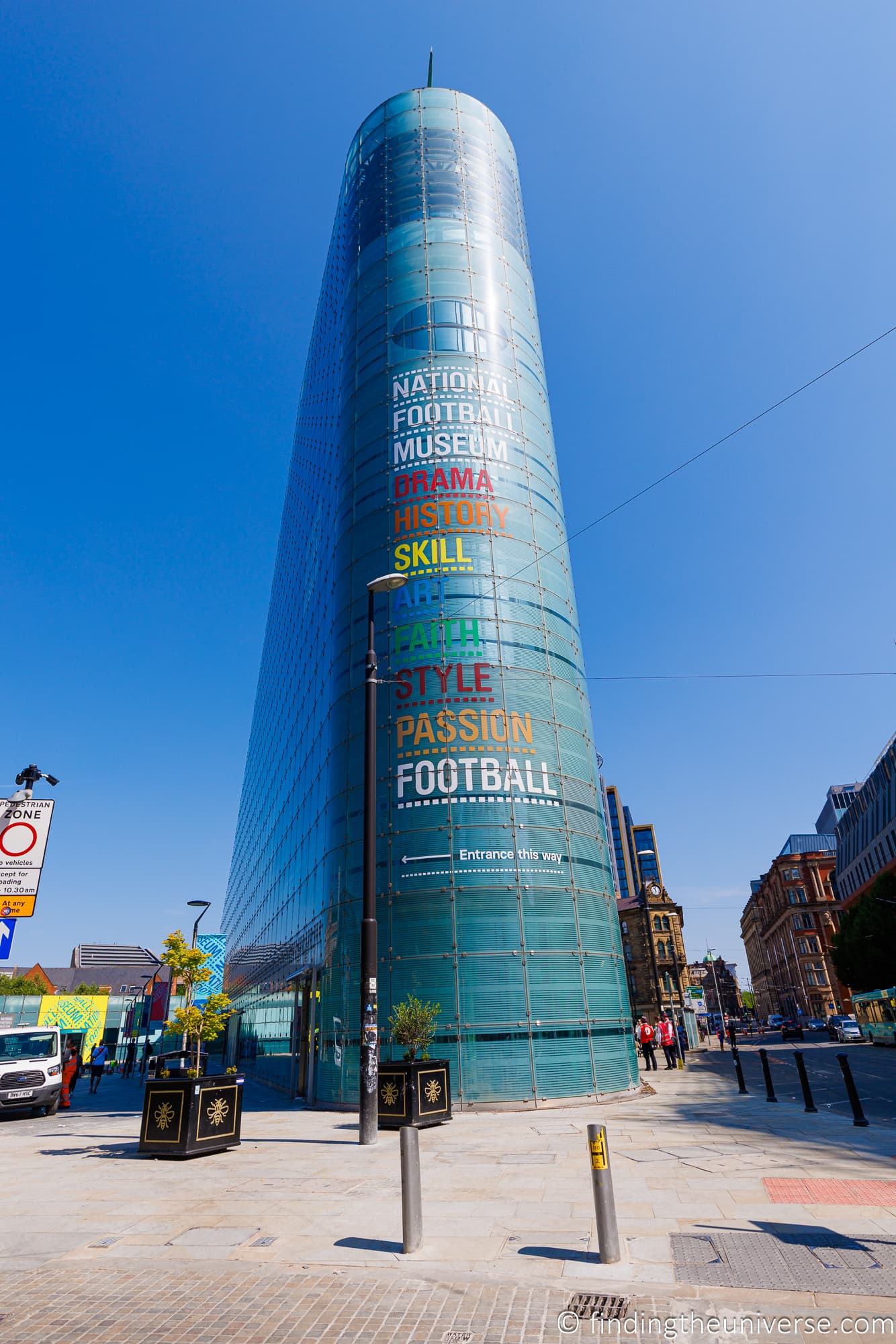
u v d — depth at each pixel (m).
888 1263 5.29
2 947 13.01
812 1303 4.69
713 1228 6.33
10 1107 22.19
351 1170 9.91
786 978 110.06
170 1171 10.32
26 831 13.77
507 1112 15.76
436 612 20.47
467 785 18.66
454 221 26.23
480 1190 8.26
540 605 21.52
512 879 17.95
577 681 21.78
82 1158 12.13
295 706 38.12
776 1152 9.60
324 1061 18.94
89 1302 5.36
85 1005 67.38
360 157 29.45
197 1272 5.93
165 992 52.50
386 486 22.61
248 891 56.25
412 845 18.38
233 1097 12.10
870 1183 7.70
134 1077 47.19
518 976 17.16
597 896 19.20
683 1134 11.64
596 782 21.23
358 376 25.30
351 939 18.73
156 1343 4.63
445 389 23.30
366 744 13.73
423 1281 5.47
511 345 25.03
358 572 22.42
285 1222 7.29
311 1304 5.14
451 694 19.52
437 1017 16.78
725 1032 58.53
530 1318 4.72
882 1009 39.91
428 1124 13.65
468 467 22.22
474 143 28.22
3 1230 7.43
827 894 103.44
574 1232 6.44
